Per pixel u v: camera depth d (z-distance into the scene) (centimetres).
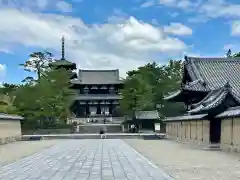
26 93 6266
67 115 7000
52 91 6378
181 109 5341
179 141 3866
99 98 9450
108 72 10188
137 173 1388
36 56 8188
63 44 9562
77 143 3678
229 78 3609
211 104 2703
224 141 2541
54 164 1708
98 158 2012
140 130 6769
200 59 3925
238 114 2180
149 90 7256
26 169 1515
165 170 1474
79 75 9919
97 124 8112
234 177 1269
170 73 8369
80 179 1231
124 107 7544
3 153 2397
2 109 5631
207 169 1498
